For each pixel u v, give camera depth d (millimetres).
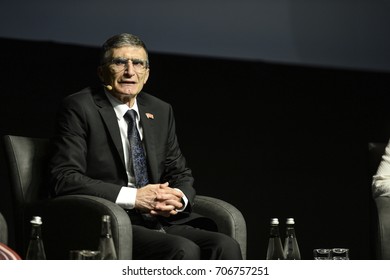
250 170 12320
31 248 5949
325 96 12586
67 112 7273
